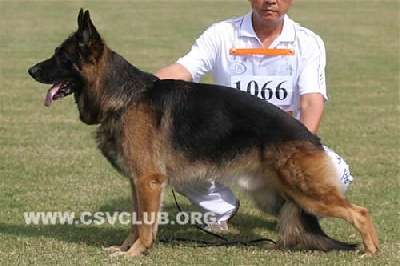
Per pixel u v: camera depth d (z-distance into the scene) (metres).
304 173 8.49
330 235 10.02
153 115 8.70
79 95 9.03
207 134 8.67
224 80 10.23
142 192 8.73
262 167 8.67
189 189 10.34
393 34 38.91
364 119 18.84
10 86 23.12
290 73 10.02
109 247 9.31
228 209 10.59
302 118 9.69
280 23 9.95
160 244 9.50
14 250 9.12
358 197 11.92
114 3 53.00
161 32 38.00
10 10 47.06
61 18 43.06
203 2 53.88
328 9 50.28
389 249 9.19
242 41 10.09
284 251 9.12
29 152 14.76
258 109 8.67
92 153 14.76
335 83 24.78
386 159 14.68
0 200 11.48
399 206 11.42
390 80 25.45
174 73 9.98
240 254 9.06
